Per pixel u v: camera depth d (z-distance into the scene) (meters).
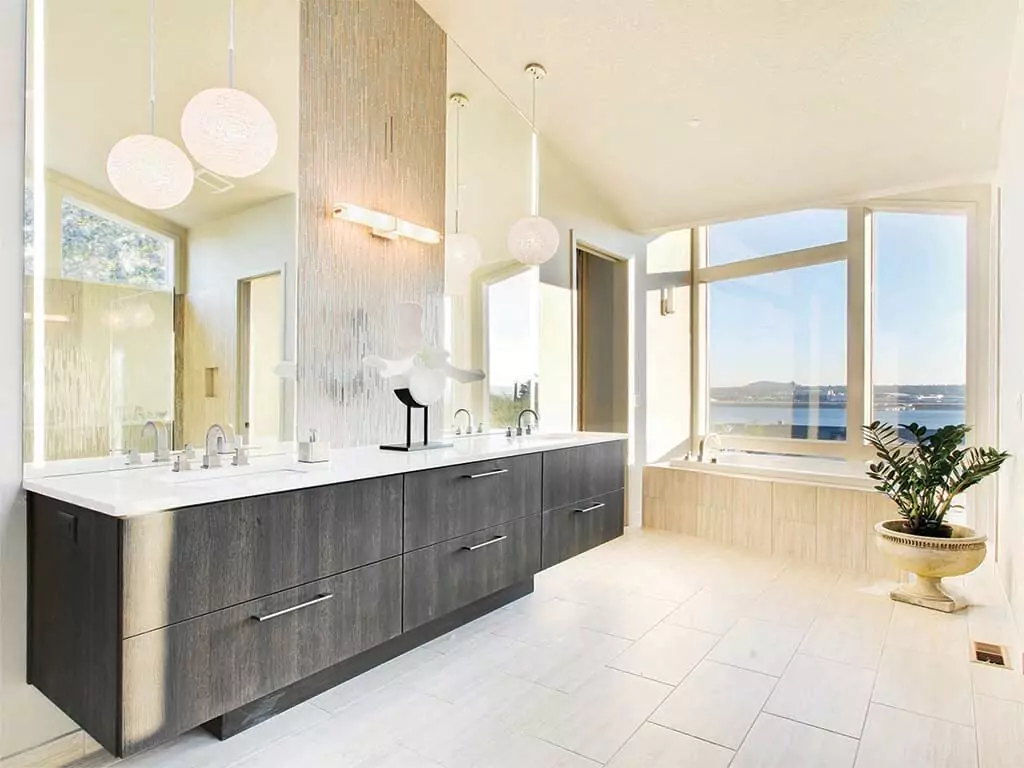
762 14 2.71
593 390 4.95
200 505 1.54
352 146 2.78
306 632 1.80
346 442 2.73
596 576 3.54
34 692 1.75
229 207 2.29
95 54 1.92
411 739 1.85
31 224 1.78
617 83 3.36
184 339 2.14
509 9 3.06
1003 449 3.36
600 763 1.73
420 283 3.12
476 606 2.86
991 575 3.55
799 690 2.17
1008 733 1.89
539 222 3.43
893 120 3.15
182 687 1.51
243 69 2.34
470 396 3.42
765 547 4.11
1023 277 2.57
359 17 2.80
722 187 4.05
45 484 1.71
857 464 4.40
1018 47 2.50
